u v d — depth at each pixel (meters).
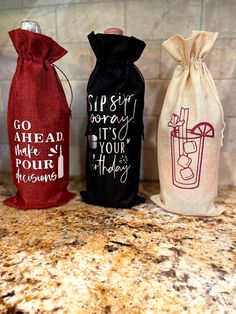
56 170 0.63
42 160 0.60
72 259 0.45
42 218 0.59
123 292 0.38
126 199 0.64
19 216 0.60
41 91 0.57
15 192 0.74
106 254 0.46
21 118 0.58
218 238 0.52
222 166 0.76
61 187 0.66
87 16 0.71
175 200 0.60
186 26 0.68
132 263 0.44
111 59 0.58
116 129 0.59
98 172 0.63
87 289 0.38
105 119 0.59
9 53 0.76
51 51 0.58
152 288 0.38
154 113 0.75
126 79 0.58
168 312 0.35
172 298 0.37
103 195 0.64
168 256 0.46
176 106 0.57
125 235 0.52
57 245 0.49
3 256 0.45
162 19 0.68
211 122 0.55
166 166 0.61
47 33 0.73
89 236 0.52
